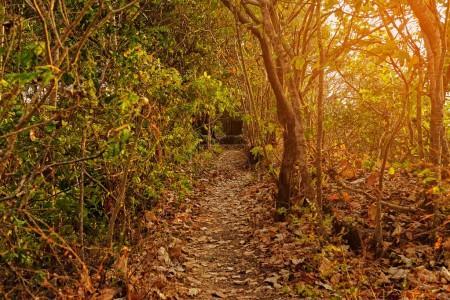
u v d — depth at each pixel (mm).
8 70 4508
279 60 8750
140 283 5547
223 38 14297
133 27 7203
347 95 13195
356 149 13938
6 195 4254
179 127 8680
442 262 5832
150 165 7637
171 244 7746
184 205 11117
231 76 14906
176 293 5805
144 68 6605
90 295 4906
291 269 6504
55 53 4051
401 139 10000
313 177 8828
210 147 18188
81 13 3707
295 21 11359
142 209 7969
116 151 3887
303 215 7512
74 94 4449
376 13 6254
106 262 5840
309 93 13484
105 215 6520
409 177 8969
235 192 13945
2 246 4125
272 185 11961
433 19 6215
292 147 8805
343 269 5316
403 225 6879
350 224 6828
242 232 9086
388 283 5449
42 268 5035
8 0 5121
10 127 4133
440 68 6258
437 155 6328
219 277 6703
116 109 5129
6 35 4371
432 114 6426
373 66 9000
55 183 5492
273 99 16359
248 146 19031
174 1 10594
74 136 5188
